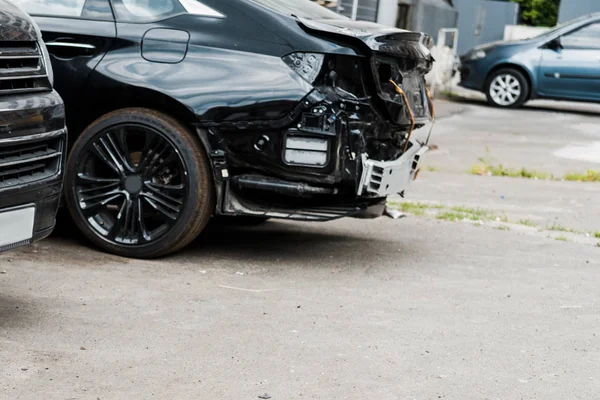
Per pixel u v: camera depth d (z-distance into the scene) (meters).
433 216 8.88
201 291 5.77
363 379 4.44
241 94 6.16
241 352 4.71
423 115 7.02
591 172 12.01
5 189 4.57
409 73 6.79
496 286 6.39
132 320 5.11
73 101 6.44
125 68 6.33
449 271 6.75
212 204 6.41
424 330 5.27
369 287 6.15
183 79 6.25
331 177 6.17
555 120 18.14
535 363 4.83
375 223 8.48
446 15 22.89
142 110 6.34
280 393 4.21
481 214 9.17
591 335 5.38
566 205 10.03
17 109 4.69
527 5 38.84
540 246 7.86
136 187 6.39
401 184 6.62
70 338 4.75
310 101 6.09
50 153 4.93
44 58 5.00
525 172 11.90
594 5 27.00
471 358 4.85
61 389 4.11
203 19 6.38
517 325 5.49
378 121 6.29
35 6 6.54
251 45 6.26
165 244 6.39
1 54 4.64
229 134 6.21
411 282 6.35
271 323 5.21
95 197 6.48
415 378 4.50
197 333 4.96
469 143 14.48
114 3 6.51
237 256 6.80
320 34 6.20
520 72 19.66
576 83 19.28
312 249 7.22
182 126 6.30
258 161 6.22
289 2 6.86
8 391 4.05
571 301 6.11
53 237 6.86
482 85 19.97
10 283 5.62
